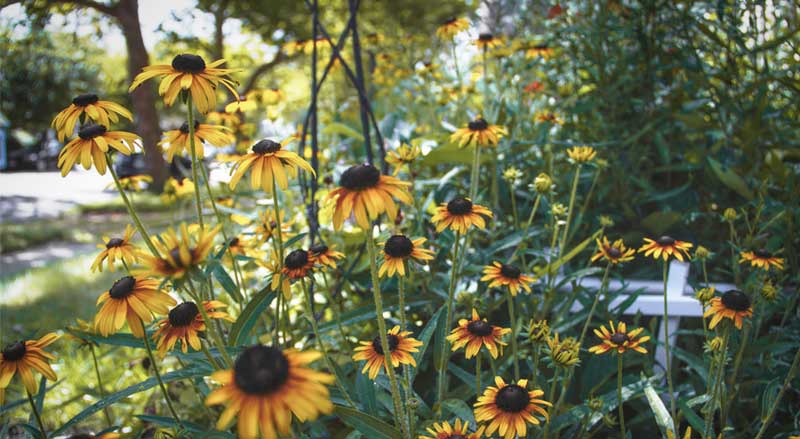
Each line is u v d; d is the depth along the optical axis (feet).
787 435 5.02
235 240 6.16
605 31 8.13
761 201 6.25
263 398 2.46
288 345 5.87
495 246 6.38
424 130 9.80
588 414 4.49
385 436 3.84
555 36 8.58
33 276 18.16
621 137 8.21
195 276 2.85
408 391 4.18
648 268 7.30
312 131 6.57
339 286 6.53
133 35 33.73
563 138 8.64
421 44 13.03
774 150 7.95
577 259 7.64
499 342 4.15
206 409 5.54
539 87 9.05
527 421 3.78
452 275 4.62
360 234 6.84
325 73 6.61
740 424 5.64
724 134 7.92
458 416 4.30
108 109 4.02
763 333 6.77
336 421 5.47
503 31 10.29
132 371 8.29
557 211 6.19
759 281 5.25
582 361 6.28
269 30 35.06
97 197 41.22
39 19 11.89
